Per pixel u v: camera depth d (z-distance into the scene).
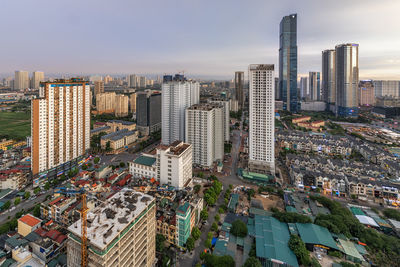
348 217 132.50
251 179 194.00
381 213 146.50
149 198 101.00
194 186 178.50
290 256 103.94
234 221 129.62
